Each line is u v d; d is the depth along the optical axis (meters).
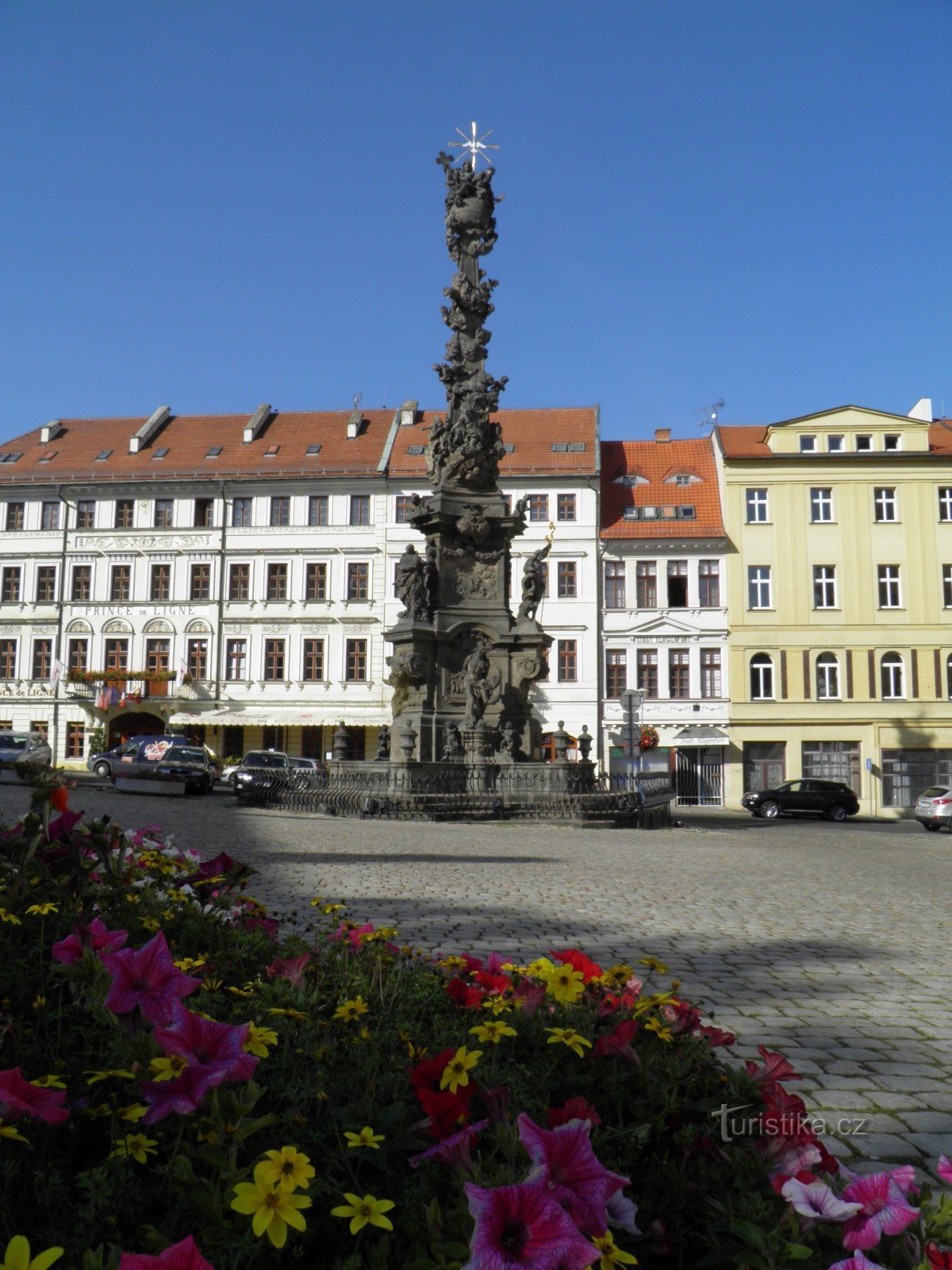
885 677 48.97
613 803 23.66
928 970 7.80
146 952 2.98
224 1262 2.13
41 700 51.91
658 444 55.84
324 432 55.91
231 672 51.34
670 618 49.56
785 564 49.59
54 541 53.12
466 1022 3.76
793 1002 6.65
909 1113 4.61
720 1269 2.42
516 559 50.31
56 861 4.81
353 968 4.24
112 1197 2.39
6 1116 2.38
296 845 15.33
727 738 48.44
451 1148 2.32
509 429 54.72
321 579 51.41
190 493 52.44
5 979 3.80
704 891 12.02
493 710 24.86
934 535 49.31
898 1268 2.21
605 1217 2.13
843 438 50.56
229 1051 2.61
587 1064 3.24
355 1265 2.17
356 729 50.16
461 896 10.49
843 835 27.08
